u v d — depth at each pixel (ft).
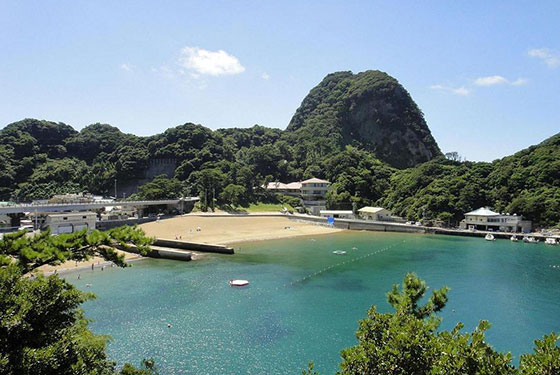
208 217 391.24
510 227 351.46
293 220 416.05
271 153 583.99
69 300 43.98
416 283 57.06
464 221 378.12
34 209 273.75
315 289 167.43
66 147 593.42
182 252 230.89
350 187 499.10
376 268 209.77
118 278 182.39
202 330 121.70
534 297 160.56
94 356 46.52
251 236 321.32
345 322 129.39
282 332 120.98
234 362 101.86
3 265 40.78
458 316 138.72
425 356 39.11
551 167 375.25
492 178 417.69
